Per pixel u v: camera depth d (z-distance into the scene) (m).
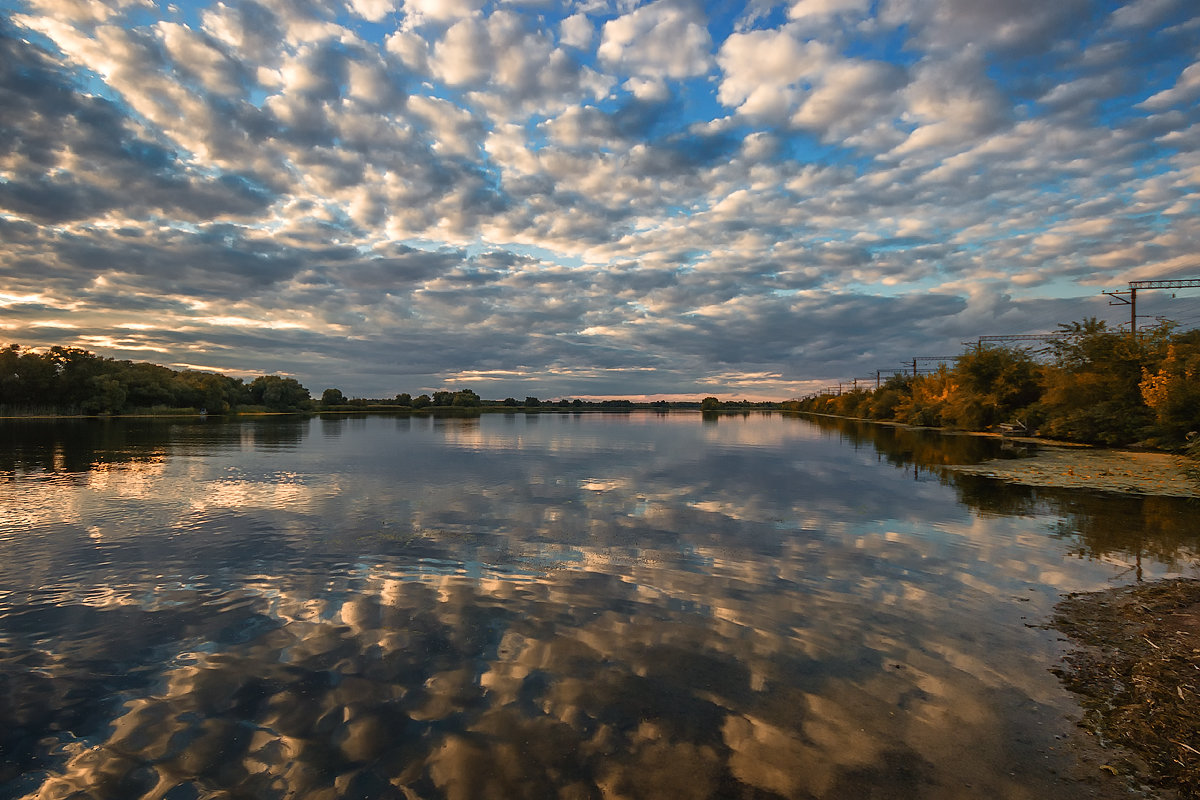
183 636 5.94
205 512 12.11
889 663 5.46
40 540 9.75
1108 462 23.55
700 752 4.05
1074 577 8.14
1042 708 4.70
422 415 107.44
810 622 6.44
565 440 35.25
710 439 37.88
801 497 14.64
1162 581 7.98
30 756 3.99
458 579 7.79
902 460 24.45
